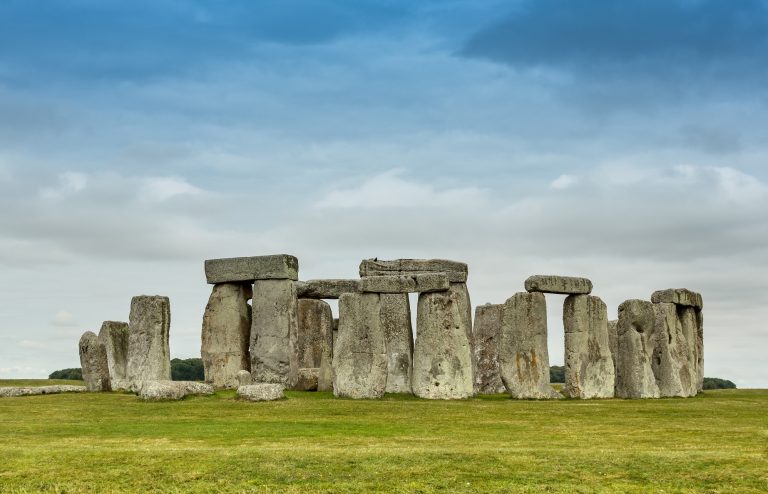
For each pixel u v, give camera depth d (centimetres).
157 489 1936
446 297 3638
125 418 2831
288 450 2217
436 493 1905
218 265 4284
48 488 1944
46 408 3056
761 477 1989
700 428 2711
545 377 3700
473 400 3519
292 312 4138
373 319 3547
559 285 3762
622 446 2347
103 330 3884
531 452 2209
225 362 4231
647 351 3981
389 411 3022
